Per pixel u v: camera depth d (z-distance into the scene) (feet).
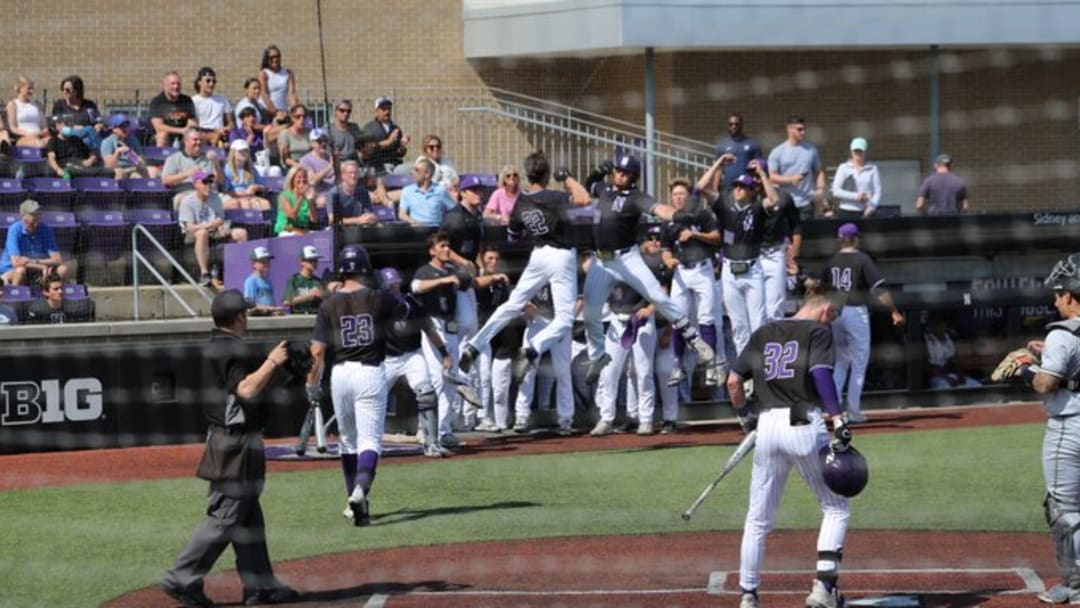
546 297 134.31
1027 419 145.79
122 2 142.61
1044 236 156.66
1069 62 189.98
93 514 103.30
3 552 92.22
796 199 156.15
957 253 154.92
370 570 86.94
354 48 149.18
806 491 109.29
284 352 78.23
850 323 138.92
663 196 176.65
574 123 166.81
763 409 75.51
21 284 136.15
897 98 185.98
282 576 85.71
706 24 160.86
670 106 178.19
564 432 137.69
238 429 78.23
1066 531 78.13
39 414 130.52
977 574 85.10
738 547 92.22
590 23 155.84
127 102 147.74
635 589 82.17
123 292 142.20
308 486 112.78
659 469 118.62
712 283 135.23
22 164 143.64
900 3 165.58
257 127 149.07
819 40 164.04
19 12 140.56
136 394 133.28
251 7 146.61
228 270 140.97
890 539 94.07
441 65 152.97
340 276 100.22
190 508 105.19
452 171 146.00
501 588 82.43
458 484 112.98
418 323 122.83
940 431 138.10
